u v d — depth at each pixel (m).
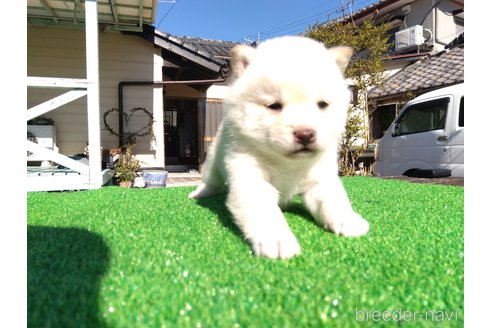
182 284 0.16
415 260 0.20
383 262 0.19
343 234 0.25
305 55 0.26
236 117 0.27
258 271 0.18
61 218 0.30
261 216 0.23
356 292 0.15
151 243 0.23
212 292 0.15
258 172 0.26
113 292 0.15
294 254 0.20
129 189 0.54
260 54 0.27
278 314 0.14
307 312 0.14
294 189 0.29
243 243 0.23
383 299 0.15
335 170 0.29
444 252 0.21
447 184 0.58
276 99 0.24
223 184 0.43
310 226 0.27
